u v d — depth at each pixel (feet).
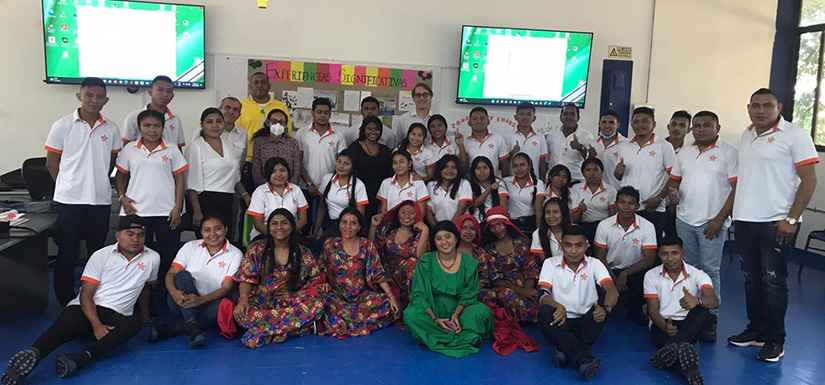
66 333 9.96
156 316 12.10
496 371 10.06
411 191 13.61
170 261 12.42
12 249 12.26
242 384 9.28
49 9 15.30
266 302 11.54
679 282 11.14
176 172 12.34
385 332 11.73
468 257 11.70
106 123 12.12
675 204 12.80
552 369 10.21
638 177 13.74
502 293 12.39
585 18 18.71
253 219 12.84
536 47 18.10
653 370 10.34
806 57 19.54
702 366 10.56
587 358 9.94
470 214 14.01
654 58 19.36
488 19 18.12
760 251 10.85
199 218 12.90
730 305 14.17
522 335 11.36
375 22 17.52
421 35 17.83
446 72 18.10
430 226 13.79
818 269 17.95
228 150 13.38
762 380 10.04
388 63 17.66
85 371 9.54
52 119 16.10
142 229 10.73
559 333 10.32
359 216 12.07
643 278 12.48
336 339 11.30
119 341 10.09
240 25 16.78
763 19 19.94
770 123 10.44
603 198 14.16
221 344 10.88
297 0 17.03
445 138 15.37
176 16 16.08
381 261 12.75
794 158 10.18
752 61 20.07
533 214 14.49
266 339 10.89
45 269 12.52
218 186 13.10
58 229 11.99
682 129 13.83
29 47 15.78
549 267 11.16
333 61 17.33
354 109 17.62
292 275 11.71
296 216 13.16
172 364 9.93
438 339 10.89
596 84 19.07
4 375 8.87
